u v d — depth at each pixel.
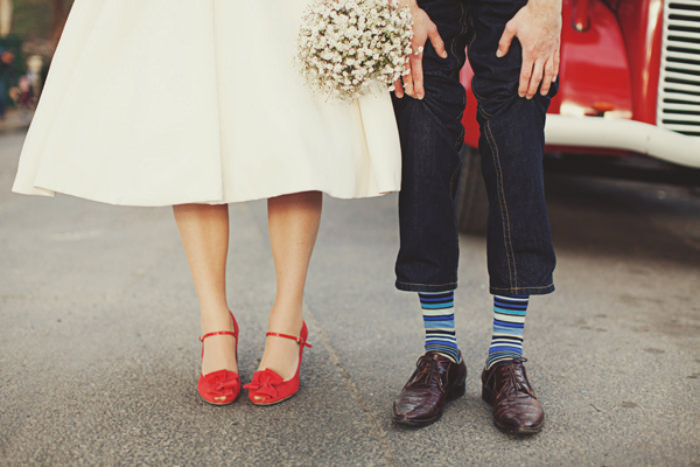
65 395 1.63
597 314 2.30
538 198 1.47
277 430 1.46
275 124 1.42
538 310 2.34
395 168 1.50
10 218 4.14
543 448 1.38
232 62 1.45
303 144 1.42
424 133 1.49
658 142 2.46
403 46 1.43
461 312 2.30
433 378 1.52
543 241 1.48
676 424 1.49
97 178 1.46
